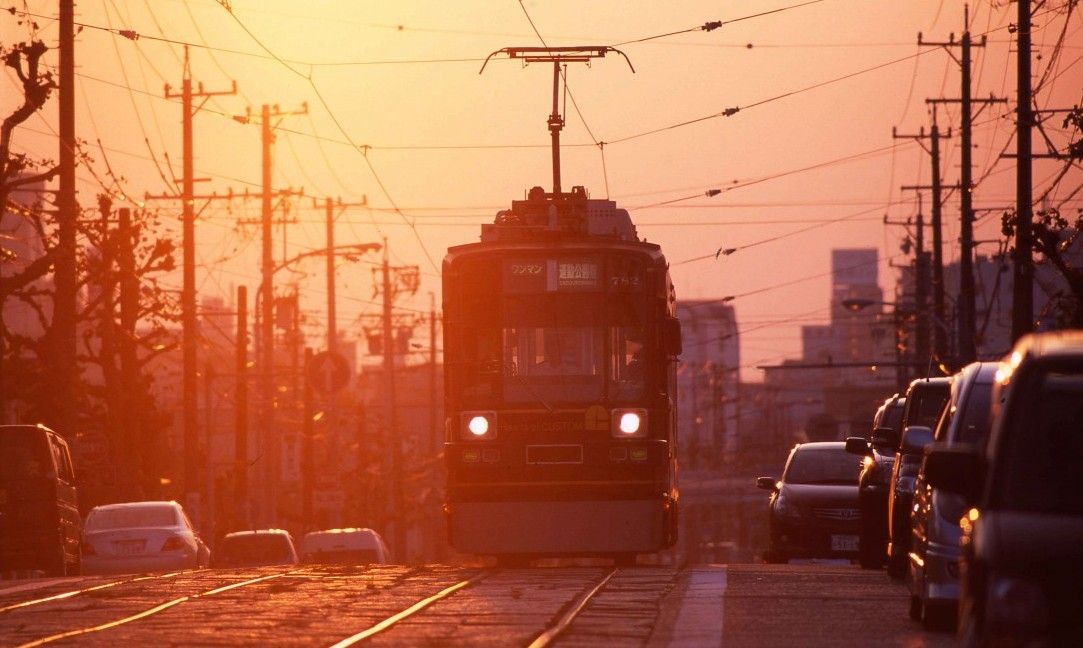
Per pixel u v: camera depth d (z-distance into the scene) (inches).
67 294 5236.2
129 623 2078.0
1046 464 1139.3
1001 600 1035.9
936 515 1979.6
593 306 3157.0
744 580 2689.5
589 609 2214.6
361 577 2768.2
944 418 2247.8
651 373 3142.2
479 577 2758.4
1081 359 1179.3
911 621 2090.3
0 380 5438.0
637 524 3093.0
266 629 1990.7
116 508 4635.8
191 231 6756.9
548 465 3100.4
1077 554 1035.3
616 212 3634.4
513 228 3363.7
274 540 5012.3
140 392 7062.0
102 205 6328.7
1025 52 4503.0
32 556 3833.7
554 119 4207.7
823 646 1828.2
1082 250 5969.5
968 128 6456.7
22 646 1846.7
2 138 5049.2
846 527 3878.0
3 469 3850.9
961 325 6323.8
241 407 7229.3
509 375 3137.3
